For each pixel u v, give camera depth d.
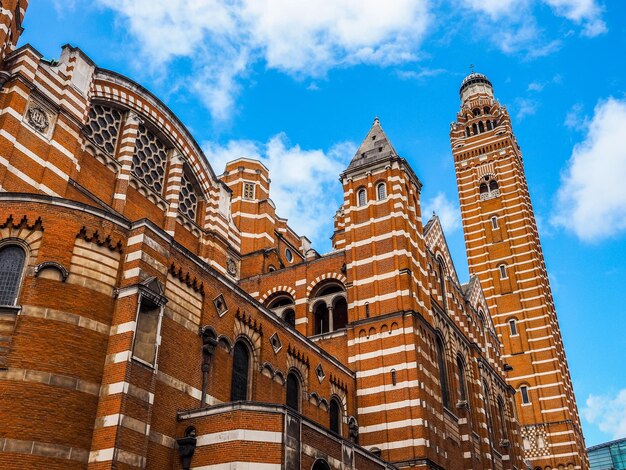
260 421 25.56
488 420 56.12
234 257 49.75
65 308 24.47
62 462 22.17
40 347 23.36
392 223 48.62
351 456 30.64
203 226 44.41
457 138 114.25
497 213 104.25
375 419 42.19
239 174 62.59
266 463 24.78
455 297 57.84
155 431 25.42
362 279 47.66
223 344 31.47
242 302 33.81
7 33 33.22
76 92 34.47
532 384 89.00
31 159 30.69
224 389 30.64
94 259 26.05
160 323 26.22
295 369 37.81
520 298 95.62
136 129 39.31
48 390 22.86
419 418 40.91
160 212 40.25
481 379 56.72
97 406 23.77
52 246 25.25
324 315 50.12
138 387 24.36
